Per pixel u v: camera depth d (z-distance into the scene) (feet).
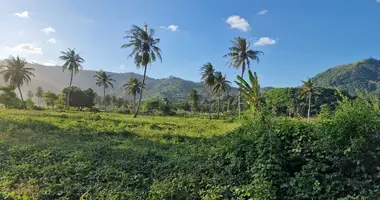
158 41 124.36
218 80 186.80
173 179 20.59
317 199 16.76
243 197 17.98
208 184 19.83
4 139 39.14
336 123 20.02
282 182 18.44
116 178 22.57
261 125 23.85
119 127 60.44
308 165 18.65
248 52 120.16
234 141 23.89
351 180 16.99
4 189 19.48
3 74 169.89
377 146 17.88
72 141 39.52
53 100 230.48
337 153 18.47
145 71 132.98
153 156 29.45
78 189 20.15
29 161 27.22
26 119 64.03
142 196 19.16
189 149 33.63
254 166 19.77
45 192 19.36
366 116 19.34
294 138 21.63
